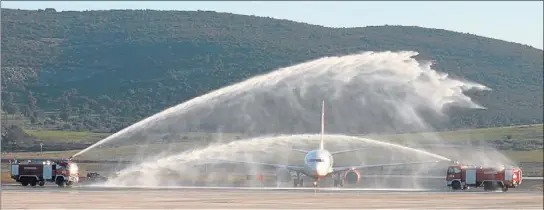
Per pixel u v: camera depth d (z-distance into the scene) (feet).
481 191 612.29
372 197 486.79
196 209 363.76
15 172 604.90
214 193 515.50
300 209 369.09
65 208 361.92
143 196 467.11
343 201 437.58
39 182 606.96
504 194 549.95
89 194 484.74
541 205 419.95
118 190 542.16
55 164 606.55
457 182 642.63
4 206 370.73
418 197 493.36
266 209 368.07
